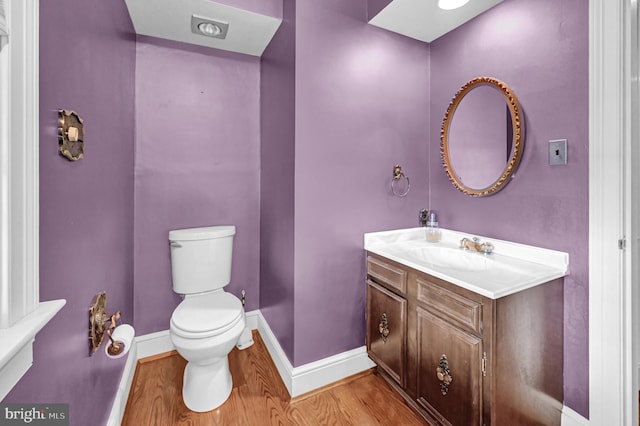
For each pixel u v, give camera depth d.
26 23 0.65
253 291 2.29
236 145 2.18
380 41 1.78
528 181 1.43
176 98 1.99
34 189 0.68
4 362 0.50
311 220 1.62
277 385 1.70
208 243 1.90
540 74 1.36
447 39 1.83
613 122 1.13
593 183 1.19
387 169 1.84
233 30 1.85
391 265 1.55
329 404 1.56
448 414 1.23
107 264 1.30
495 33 1.55
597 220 1.19
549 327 1.24
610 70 1.13
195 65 2.04
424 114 1.95
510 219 1.51
